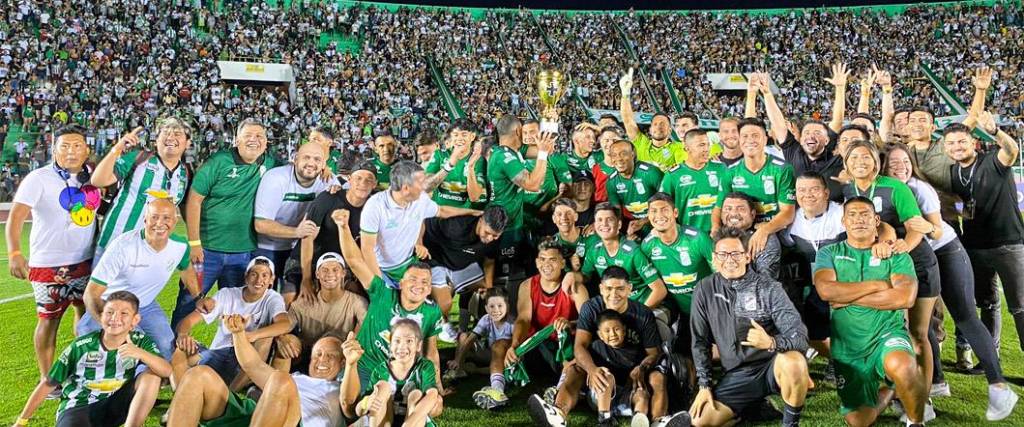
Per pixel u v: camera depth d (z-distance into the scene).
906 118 6.39
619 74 33.47
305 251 5.42
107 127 22.42
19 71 23.84
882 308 4.29
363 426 4.28
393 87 30.50
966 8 35.25
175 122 5.39
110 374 4.16
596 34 36.47
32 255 5.24
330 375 4.48
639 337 4.98
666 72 33.78
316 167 5.66
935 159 5.91
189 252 4.94
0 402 5.04
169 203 4.73
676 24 37.19
